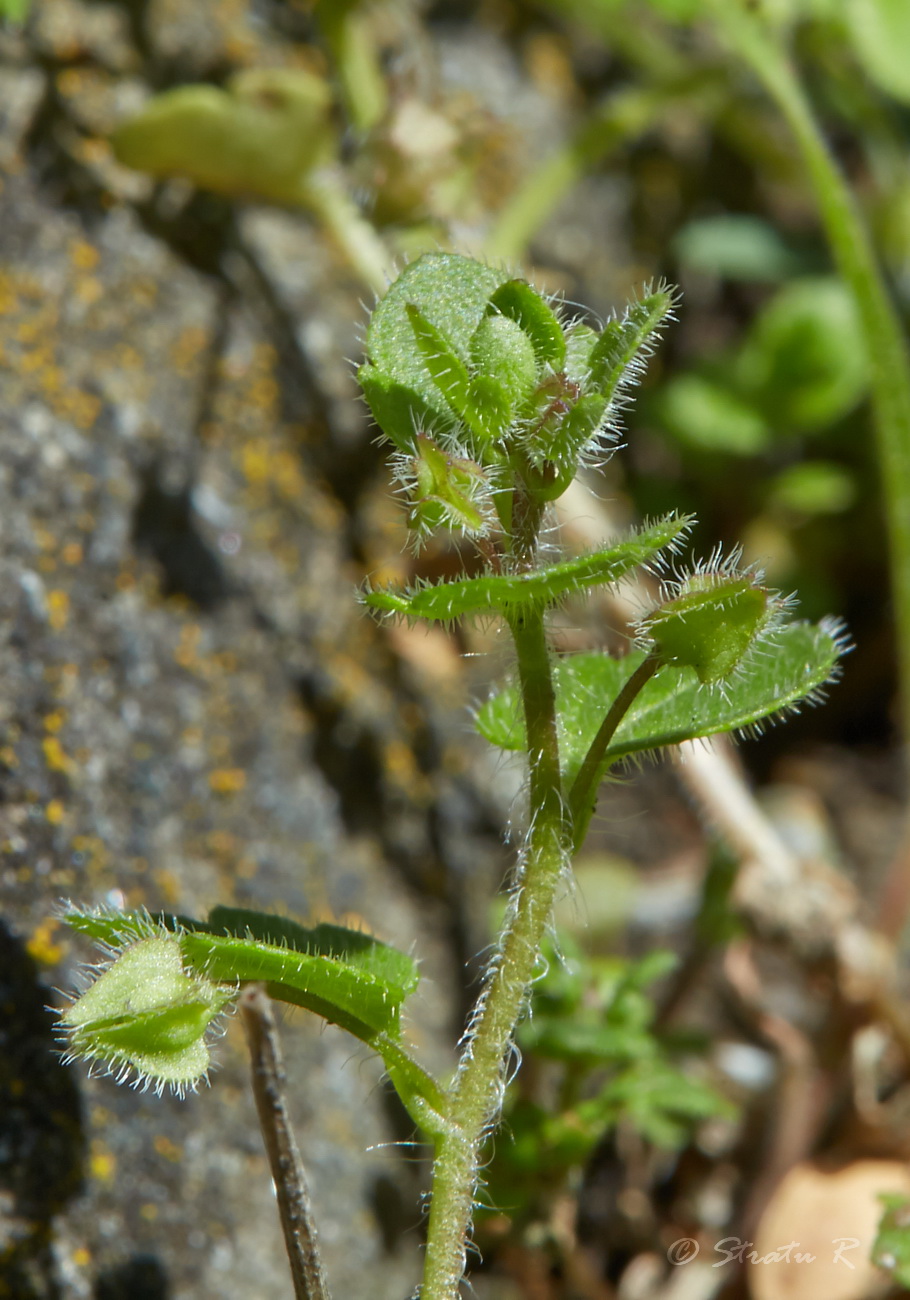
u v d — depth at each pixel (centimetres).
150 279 23
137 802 21
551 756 18
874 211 33
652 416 31
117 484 22
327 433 25
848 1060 22
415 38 25
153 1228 21
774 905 22
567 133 32
